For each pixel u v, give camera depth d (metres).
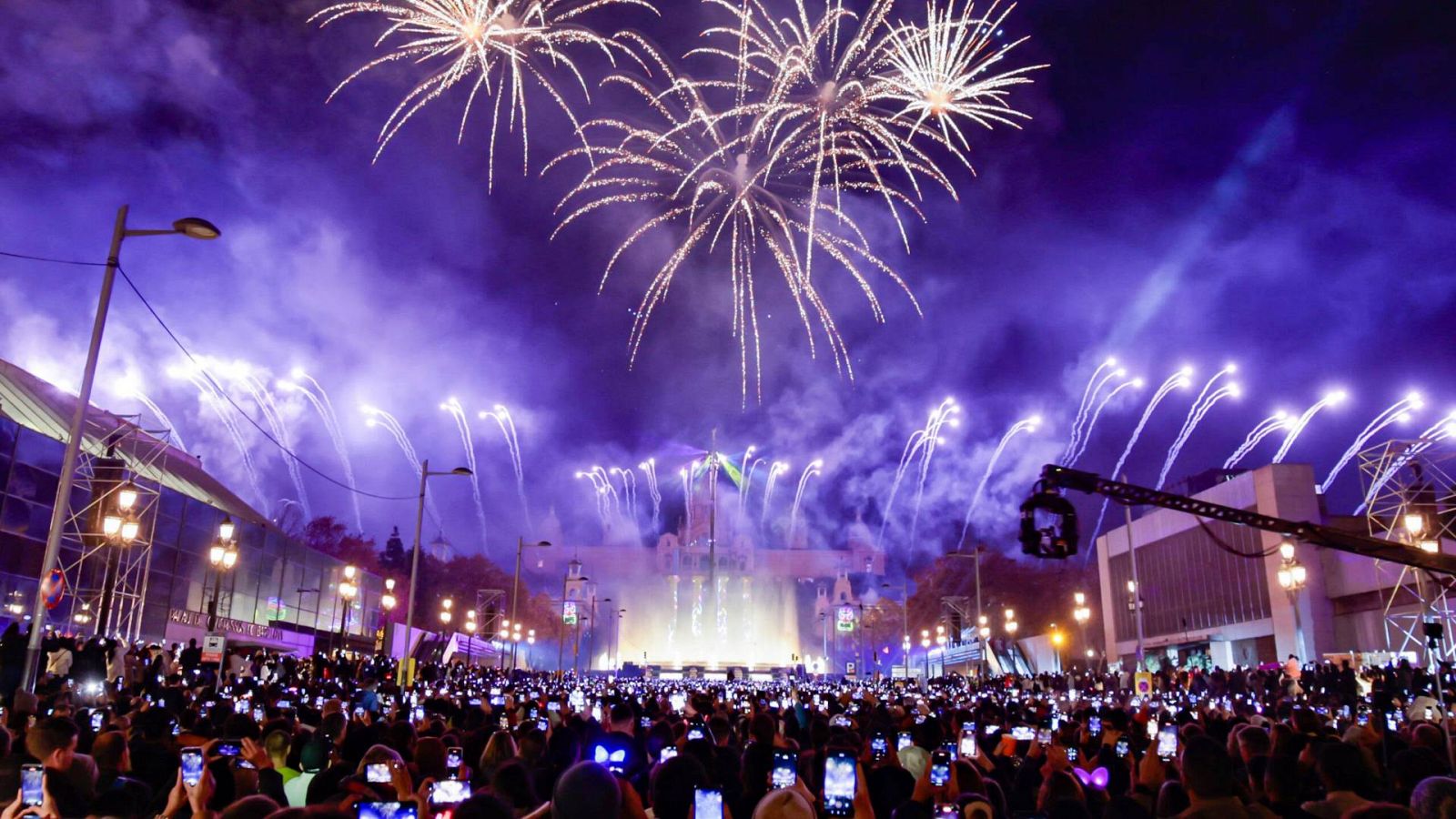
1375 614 49.47
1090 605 91.25
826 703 22.70
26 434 40.31
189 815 7.96
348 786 7.86
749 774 9.66
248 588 59.53
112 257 20.84
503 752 10.60
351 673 38.56
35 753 7.68
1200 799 7.09
